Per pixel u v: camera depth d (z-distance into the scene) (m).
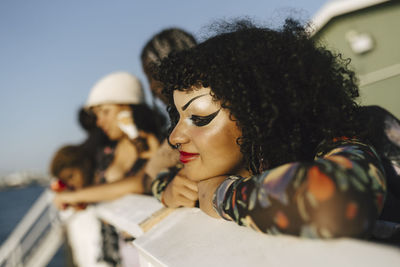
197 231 0.74
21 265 4.08
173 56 0.83
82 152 2.58
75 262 3.63
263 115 0.66
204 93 0.72
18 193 121.00
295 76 0.64
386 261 0.37
